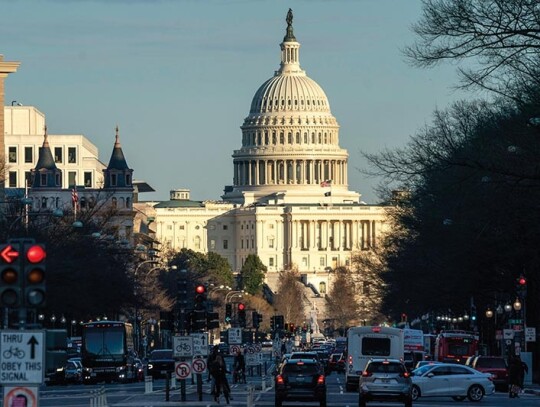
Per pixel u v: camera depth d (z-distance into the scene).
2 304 94.69
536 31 168.88
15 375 95.56
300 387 193.00
